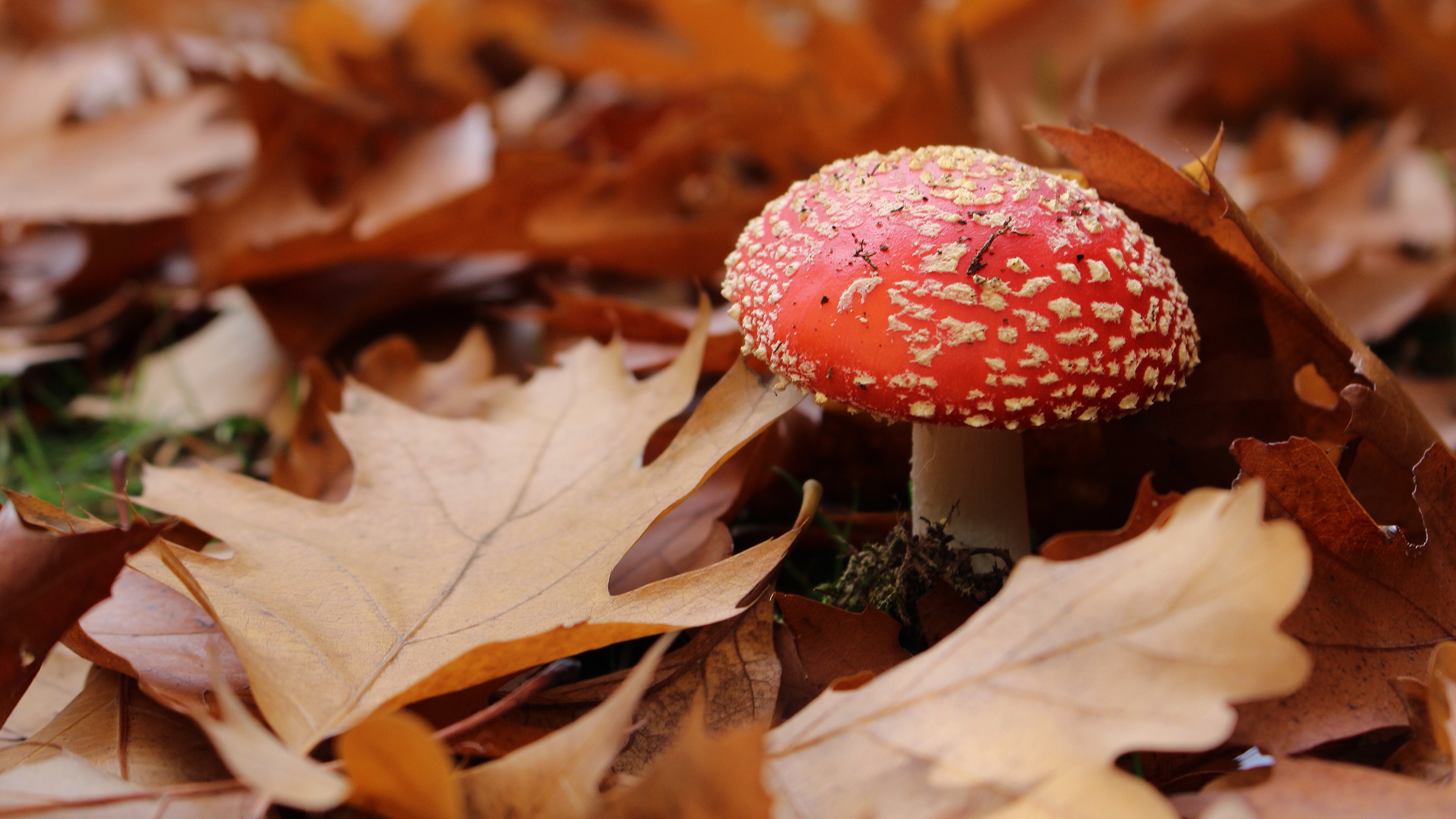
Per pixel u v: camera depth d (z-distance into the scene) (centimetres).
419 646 34
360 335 55
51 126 64
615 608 34
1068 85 90
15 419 50
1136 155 38
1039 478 42
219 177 68
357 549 36
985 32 88
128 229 58
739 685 34
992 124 61
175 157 63
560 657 33
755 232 38
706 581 34
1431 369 51
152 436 49
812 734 31
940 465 39
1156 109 89
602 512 37
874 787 31
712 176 67
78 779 31
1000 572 38
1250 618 30
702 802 29
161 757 33
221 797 32
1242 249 38
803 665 35
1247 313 39
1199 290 39
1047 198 36
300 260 53
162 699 32
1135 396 35
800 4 83
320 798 29
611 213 58
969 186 36
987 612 32
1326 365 39
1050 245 35
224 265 52
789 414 43
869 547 39
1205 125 96
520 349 53
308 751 32
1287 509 34
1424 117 81
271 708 32
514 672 33
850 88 85
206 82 67
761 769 29
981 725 31
